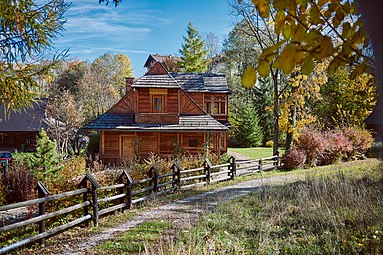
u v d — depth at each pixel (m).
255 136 33.88
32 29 6.78
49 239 6.12
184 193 10.99
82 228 6.83
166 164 12.66
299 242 5.22
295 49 1.32
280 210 7.14
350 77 1.38
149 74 20.62
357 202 6.34
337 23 1.41
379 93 1.17
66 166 12.32
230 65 48.38
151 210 8.45
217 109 25.67
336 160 19.36
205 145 19.84
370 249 4.56
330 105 24.00
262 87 35.72
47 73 7.30
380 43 1.09
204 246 4.77
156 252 4.97
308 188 8.58
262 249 4.75
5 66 6.83
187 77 25.81
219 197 9.83
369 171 11.15
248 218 6.85
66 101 28.08
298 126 19.23
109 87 41.50
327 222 5.79
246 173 15.96
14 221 7.64
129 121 20.33
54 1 6.90
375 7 1.08
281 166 18.42
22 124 29.38
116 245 5.67
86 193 7.09
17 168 10.98
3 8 6.35
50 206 7.58
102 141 20.22
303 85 18.91
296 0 1.35
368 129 21.53
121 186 8.26
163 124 20.25
